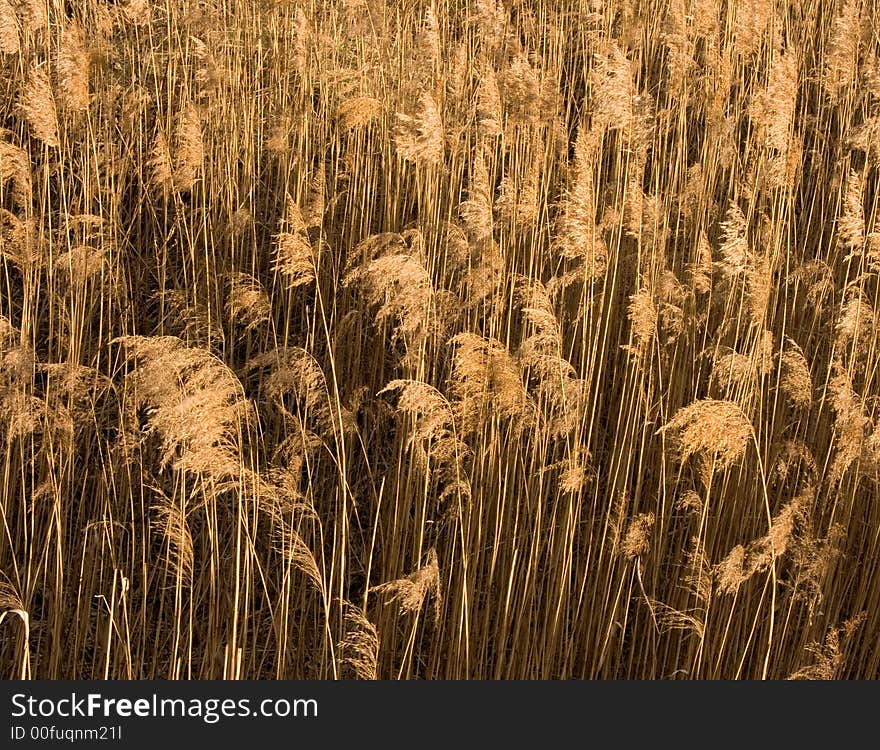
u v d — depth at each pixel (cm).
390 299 512
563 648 473
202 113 698
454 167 643
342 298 613
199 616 493
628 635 500
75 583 486
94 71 649
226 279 630
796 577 464
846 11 728
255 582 500
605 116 557
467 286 556
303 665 468
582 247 505
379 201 695
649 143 618
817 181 728
